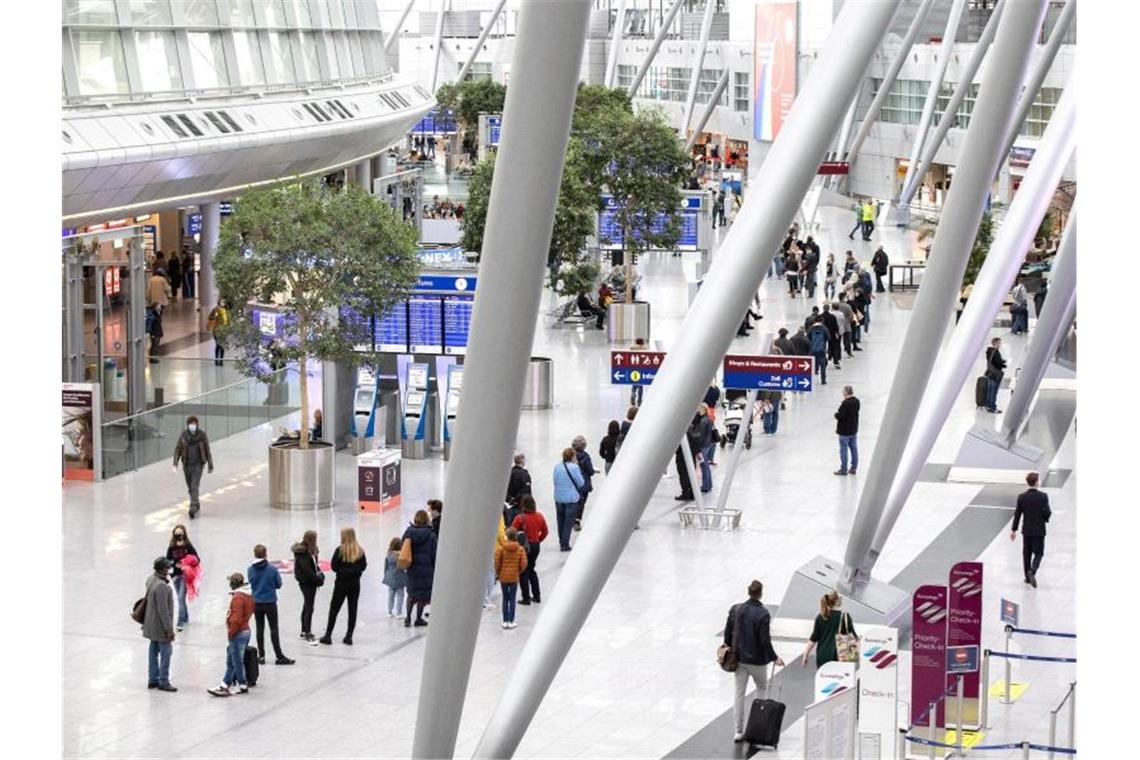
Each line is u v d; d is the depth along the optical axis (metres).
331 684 19.94
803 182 14.58
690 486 29.91
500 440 12.05
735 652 17.77
